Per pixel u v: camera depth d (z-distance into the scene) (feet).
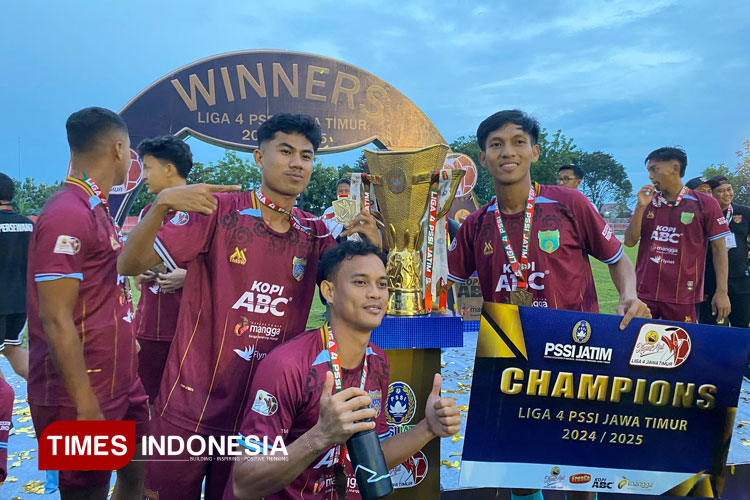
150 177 9.86
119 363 6.86
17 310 11.62
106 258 6.66
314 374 5.26
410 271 6.73
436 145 6.70
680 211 13.37
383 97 24.71
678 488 6.58
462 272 8.77
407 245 6.82
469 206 25.48
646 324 6.44
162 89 21.80
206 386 6.24
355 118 24.43
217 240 6.21
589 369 6.40
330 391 4.48
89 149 6.55
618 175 107.34
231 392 6.23
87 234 6.26
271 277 6.35
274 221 6.45
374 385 5.85
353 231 6.66
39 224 6.00
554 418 6.39
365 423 4.45
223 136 22.62
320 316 27.45
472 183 25.45
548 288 7.51
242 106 22.81
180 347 6.34
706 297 16.03
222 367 6.21
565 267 7.55
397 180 6.72
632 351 6.44
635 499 8.28
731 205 16.03
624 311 6.82
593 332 6.38
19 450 11.00
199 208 5.51
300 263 6.56
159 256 5.94
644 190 12.75
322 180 76.59
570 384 6.37
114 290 6.82
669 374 6.49
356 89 24.34
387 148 24.86
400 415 6.59
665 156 13.19
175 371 6.32
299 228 6.57
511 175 7.39
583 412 6.41
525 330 6.28
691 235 13.37
